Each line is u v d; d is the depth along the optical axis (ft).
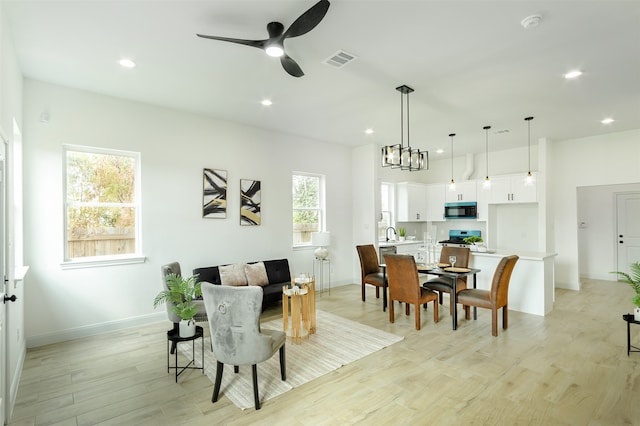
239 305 7.63
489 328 12.91
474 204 22.97
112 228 13.01
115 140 12.78
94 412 7.52
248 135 16.72
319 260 19.89
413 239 24.58
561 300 17.16
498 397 8.00
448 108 14.02
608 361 9.87
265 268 16.43
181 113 14.49
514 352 10.59
